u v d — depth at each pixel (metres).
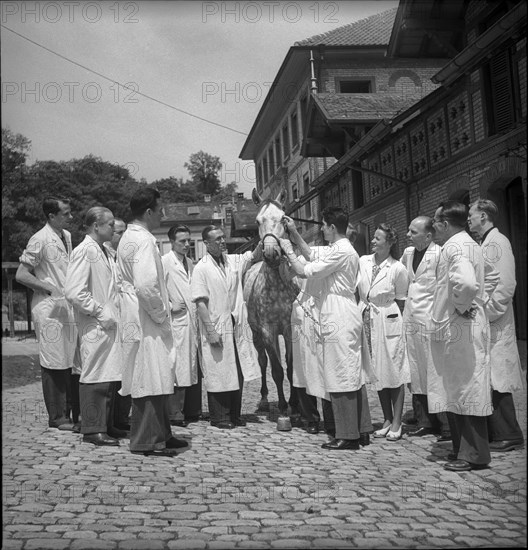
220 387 6.14
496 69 8.27
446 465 4.46
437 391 4.57
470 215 5.04
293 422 6.32
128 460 4.79
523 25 7.35
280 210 5.89
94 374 5.38
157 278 4.93
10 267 20.61
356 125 11.69
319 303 5.31
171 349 5.08
